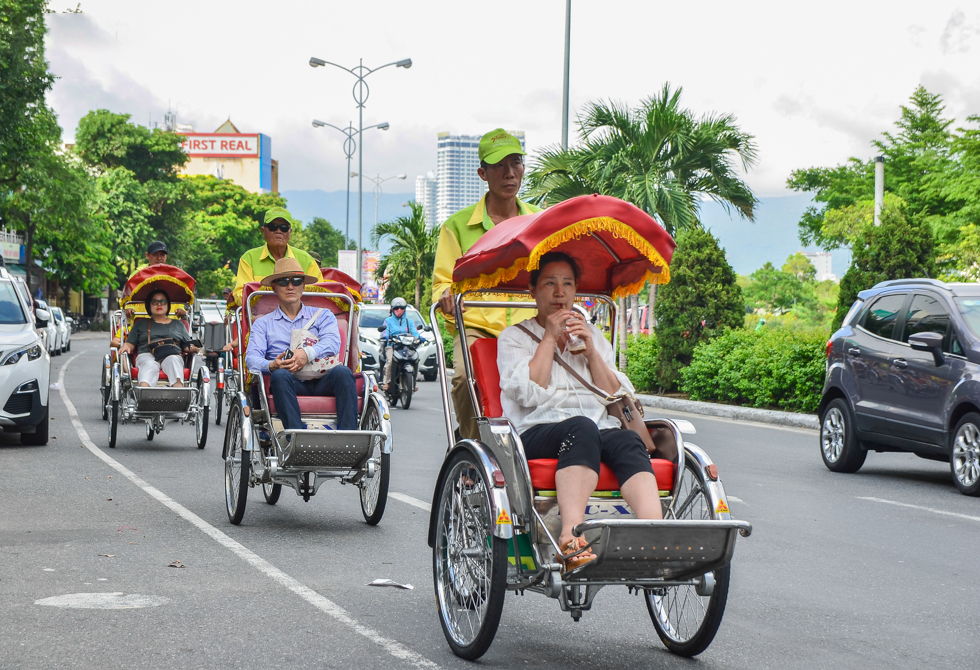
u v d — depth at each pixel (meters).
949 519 8.45
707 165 23.81
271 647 4.54
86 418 15.15
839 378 11.51
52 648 4.44
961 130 36.72
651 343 22.38
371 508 7.73
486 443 4.67
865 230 17.56
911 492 9.95
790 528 7.90
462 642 4.52
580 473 4.32
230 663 4.30
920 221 17.30
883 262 17.17
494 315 6.06
